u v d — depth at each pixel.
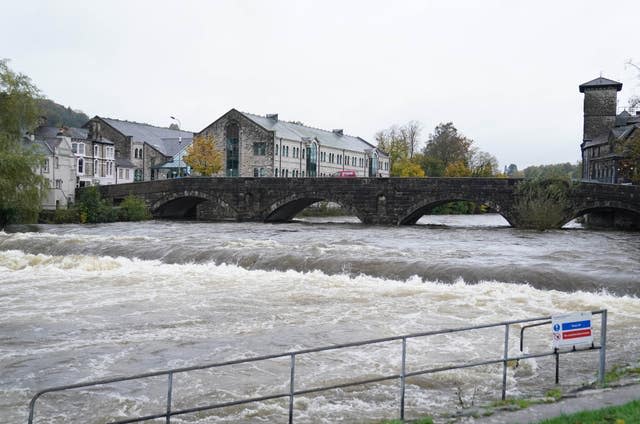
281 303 23.52
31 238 42.09
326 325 20.34
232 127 99.12
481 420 10.55
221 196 73.75
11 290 26.55
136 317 21.69
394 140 153.00
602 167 89.00
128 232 54.53
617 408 10.38
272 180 71.75
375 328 19.91
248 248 34.72
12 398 14.60
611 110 102.62
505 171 160.00
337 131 129.00
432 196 64.38
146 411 13.73
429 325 20.14
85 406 14.05
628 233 54.22
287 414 13.36
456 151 146.12
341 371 15.95
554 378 15.06
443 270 27.53
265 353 17.56
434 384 14.92
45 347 18.36
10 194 53.59
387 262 29.11
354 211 68.12
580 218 81.81
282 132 101.69
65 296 25.25
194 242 39.44
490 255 34.72
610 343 18.03
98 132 99.62
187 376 15.77
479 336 18.73
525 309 22.05
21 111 57.62
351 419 12.95
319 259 30.44
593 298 23.31
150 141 114.25
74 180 86.31
